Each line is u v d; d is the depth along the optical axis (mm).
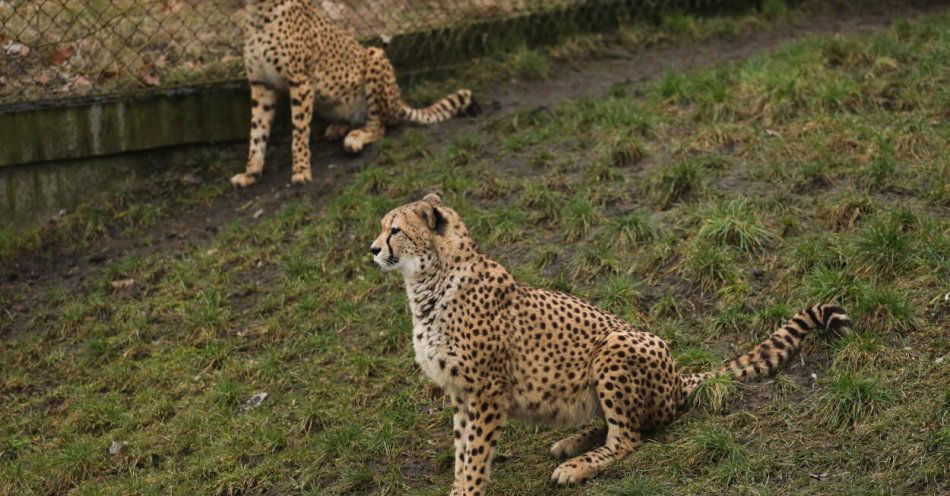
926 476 7559
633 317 10281
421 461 9297
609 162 12766
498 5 16688
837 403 8398
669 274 10812
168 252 13023
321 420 9984
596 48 16859
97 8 14562
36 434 10680
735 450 8188
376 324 11180
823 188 11594
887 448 7910
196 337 11523
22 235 13570
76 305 12227
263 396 10492
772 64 14398
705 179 12094
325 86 14188
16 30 14164
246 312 11781
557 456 8906
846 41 14625
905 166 11719
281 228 12961
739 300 10180
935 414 8078
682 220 11469
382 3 16219
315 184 13781
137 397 10820
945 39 14594
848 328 9039
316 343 11039
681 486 8047
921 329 9172
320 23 14039
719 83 13891
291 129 14992
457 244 8477
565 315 8695
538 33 16844
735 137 12773
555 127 13906
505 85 15875
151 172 14297
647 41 17094
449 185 12875
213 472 9625
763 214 11305
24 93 13938
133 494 9484
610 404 8469
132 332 11680
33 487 9914
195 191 14039
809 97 13359
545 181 12680
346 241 12500
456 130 14523
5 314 12375
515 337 8547
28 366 11586
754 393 8945
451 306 8398
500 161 13430
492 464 9055
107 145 13930
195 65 14773
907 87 13359
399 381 10352
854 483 7695
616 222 11484
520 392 8641
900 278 9875
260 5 13445
